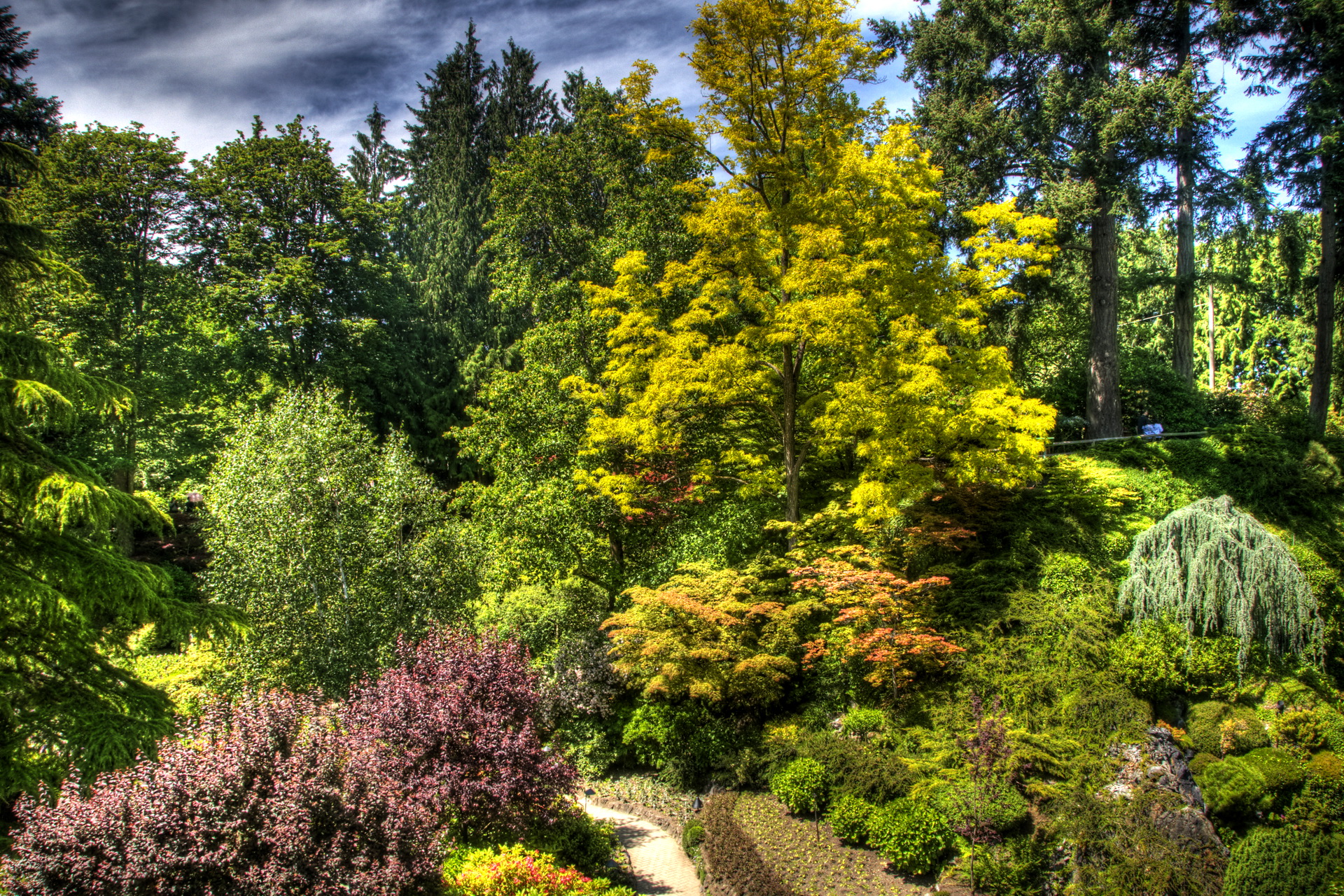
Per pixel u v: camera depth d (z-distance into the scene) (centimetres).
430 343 3312
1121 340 3319
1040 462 1457
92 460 2173
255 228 2519
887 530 1510
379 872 658
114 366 2230
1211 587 1187
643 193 2078
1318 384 1738
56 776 827
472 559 1553
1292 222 1761
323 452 1428
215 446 2462
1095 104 1584
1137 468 1639
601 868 1072
